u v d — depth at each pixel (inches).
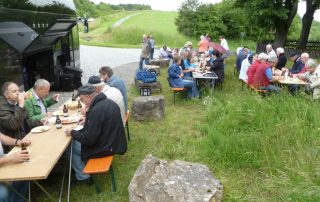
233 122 250.1
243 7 844.6
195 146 242.4
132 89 449.4
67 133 181.2
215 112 293.1
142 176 169.9
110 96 215.8
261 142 215.9
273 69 390.9
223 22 1456.7
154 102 308.3
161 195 154.3
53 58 420.5
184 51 430.9
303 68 378.3
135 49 1085.8
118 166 220.7
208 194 154.9
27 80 376.8
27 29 283.9
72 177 205.3
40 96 222.8
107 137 181.0
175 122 305.4
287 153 201.9
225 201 169.8
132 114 316.8
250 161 205.9
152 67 564.7
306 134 213.6
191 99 369.7
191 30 1403.8
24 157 149.8
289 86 353.4
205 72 403.2
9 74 249.6
